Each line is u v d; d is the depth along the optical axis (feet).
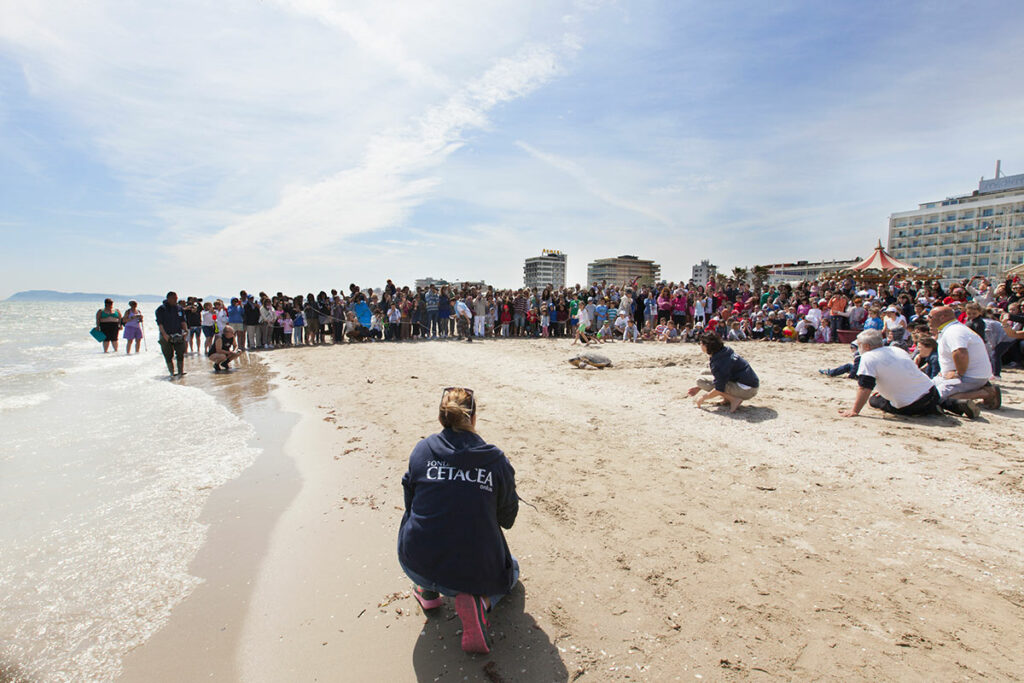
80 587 10.07
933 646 8.14
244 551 11.45
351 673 7.79
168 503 14.05
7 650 8.28
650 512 13.10
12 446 19.35
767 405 24.07
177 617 9.15
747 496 13.98
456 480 8.50
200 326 52.95
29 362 46.42
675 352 46.06
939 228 384.47
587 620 8.98
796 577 10.16
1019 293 46.26
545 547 11.43
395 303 61.82
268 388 31.83
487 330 67.62
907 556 10.84
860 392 21.24
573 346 52.95
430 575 8.27
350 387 31.22
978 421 20.58
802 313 55.83
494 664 7.96
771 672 7.64
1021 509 12.75
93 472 16.51
